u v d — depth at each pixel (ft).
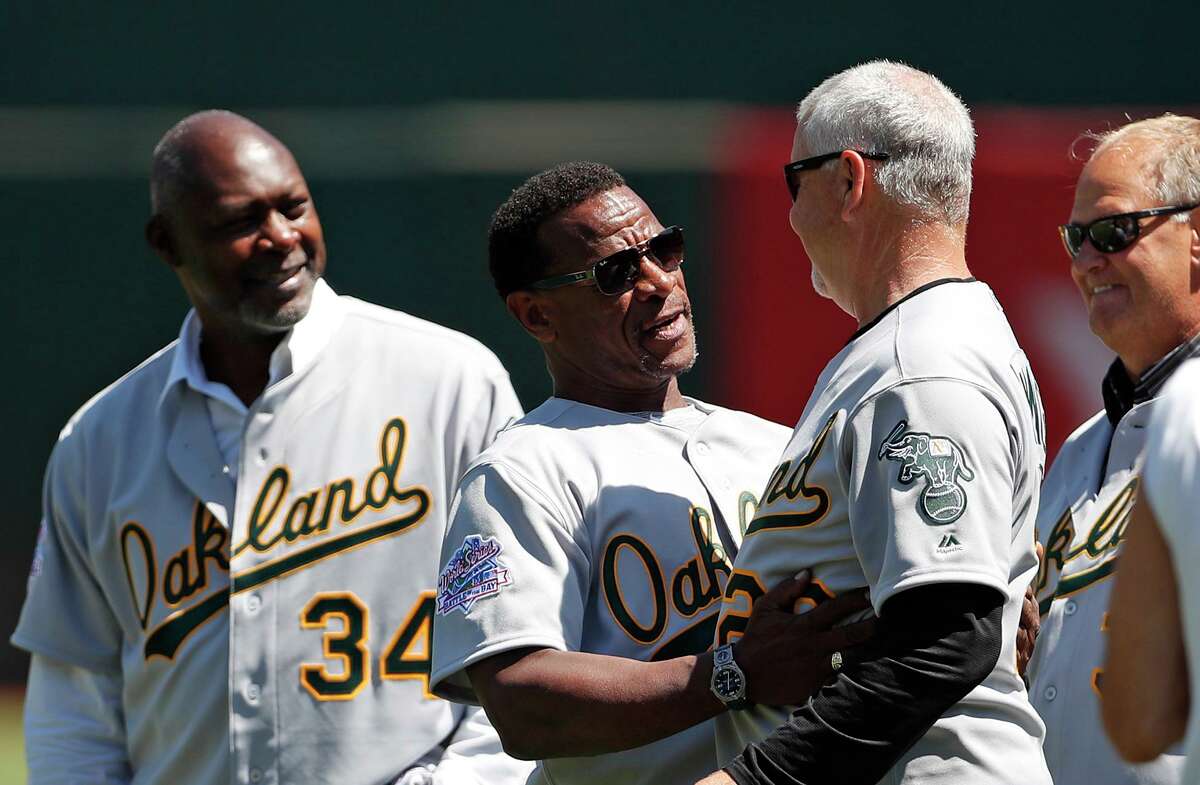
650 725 30.45
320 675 41.73
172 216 43.21
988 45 126.82
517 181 124.47
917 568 27.50
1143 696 25.03
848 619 29.32
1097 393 97.45
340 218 122.72
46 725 44.34
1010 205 99.30
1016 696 29.96
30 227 117.70
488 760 41.09
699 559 34.04
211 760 42.09
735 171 118.42
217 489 43.14
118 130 124.67
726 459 35.96
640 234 36.01
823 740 27.73
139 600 43.16
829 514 29.55
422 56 127.44
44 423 115.34
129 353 116.78
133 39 126.52
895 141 30.68
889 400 28.76
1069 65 126.41
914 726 27.68
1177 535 24.06
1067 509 40.45
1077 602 38.50
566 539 33.55
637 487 34.50
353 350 44.32
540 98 126.93
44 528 45.16
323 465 43.06
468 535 33.58
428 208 122.83
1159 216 38.06
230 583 42.34
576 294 36.09
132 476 43.88
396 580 42.22
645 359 36.19
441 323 121.49
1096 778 36.73
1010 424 29.04
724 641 30.94
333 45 127.24
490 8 127.54
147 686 42.91
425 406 43.42
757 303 113.09
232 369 44.45
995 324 30.17
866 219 31.12
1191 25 125.80
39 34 125.39
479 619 32.50
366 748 41.39
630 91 127.13
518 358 120.06
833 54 127.65
